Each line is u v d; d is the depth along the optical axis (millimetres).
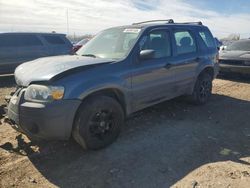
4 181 3768
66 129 4125
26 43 12398
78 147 4691
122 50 5168
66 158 4363
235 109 7023
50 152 4531
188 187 3641
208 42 7309
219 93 8766
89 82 4293
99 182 3762
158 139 5078
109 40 5578
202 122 6020
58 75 4066
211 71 7473
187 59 6352
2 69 11812
